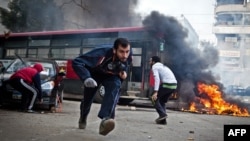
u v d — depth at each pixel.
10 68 9.66
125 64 4.72
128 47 4.48
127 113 9.54
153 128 6.44
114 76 4.76
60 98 9.38
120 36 13.41
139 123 7.15
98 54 4.59
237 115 11.80
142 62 12.72
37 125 5.73
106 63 4.64
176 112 11.20
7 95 8.47
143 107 12.95
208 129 6.84
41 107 9.65
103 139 4.73
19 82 7.91
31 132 4.91
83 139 4.59
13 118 6.58
